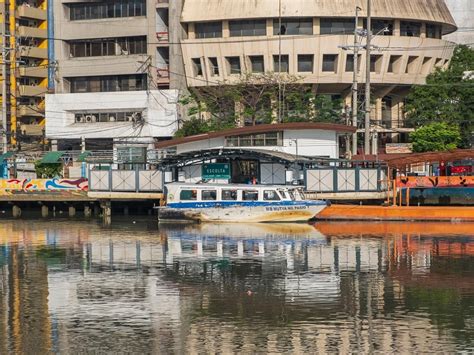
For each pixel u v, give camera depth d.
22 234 75.94
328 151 91.06
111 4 138.50
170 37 134.50
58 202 94.81
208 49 134.00
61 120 137.75
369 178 84.50
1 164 107.50
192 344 39.03
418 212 80.31
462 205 83.12
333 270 55.34
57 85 139.62
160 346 38.78
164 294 48.59
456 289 49.31
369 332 40.53
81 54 140.50
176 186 82.50
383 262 58.09
